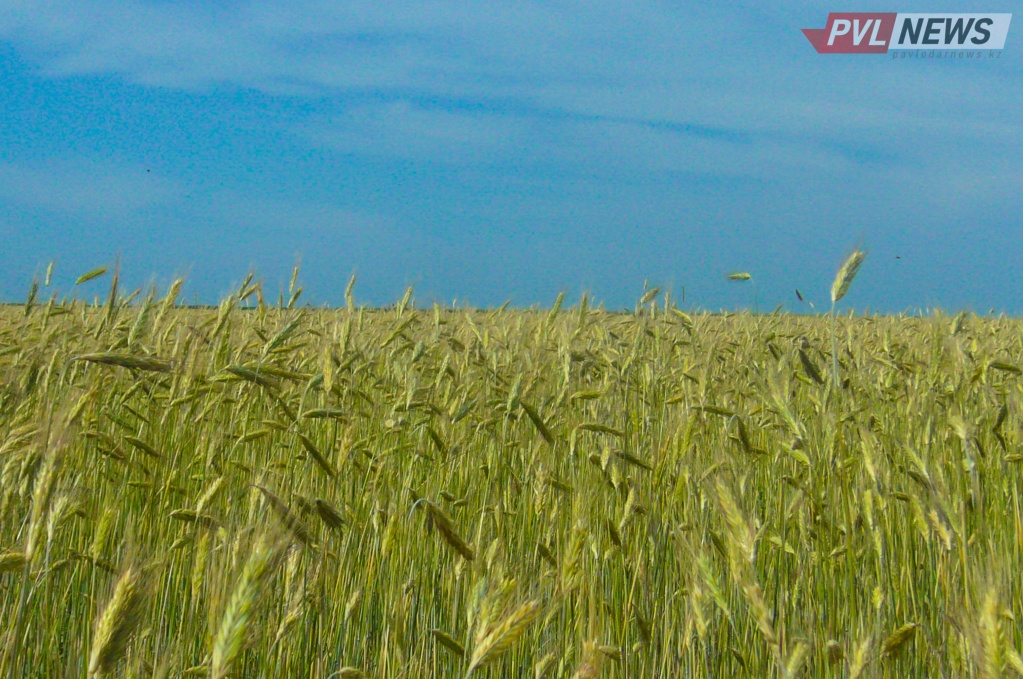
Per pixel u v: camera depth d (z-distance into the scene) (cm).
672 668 392
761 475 564
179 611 399
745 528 247
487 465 527
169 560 408
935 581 436
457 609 443
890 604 396
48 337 517
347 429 415
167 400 502
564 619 405
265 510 301
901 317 1204
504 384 624
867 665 297
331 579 397
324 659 380
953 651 342
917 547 454
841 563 411
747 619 390
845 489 348
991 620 234
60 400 397
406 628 414
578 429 468
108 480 463
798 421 423
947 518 330
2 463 341
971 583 291
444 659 405
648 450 510
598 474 457
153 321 583
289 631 328
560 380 589
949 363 662
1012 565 398
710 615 350
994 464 532
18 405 426
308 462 453
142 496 484
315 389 500
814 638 351
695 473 449
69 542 434
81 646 361
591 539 374
